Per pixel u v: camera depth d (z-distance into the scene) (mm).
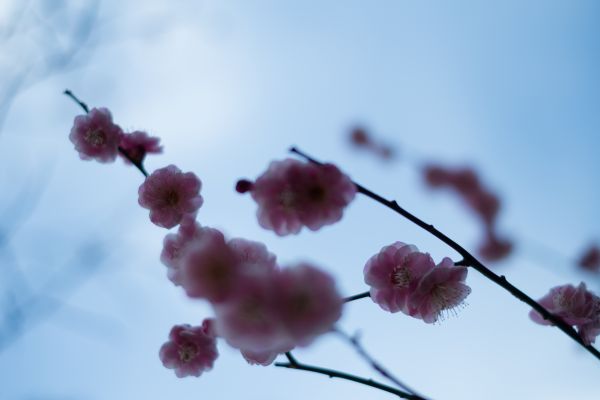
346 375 632
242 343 562
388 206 619
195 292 563
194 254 567
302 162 608
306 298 557
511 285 626
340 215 608
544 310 625
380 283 649
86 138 695
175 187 665
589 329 650
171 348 678
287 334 559
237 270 564
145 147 703
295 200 607
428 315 643
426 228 623
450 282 642
